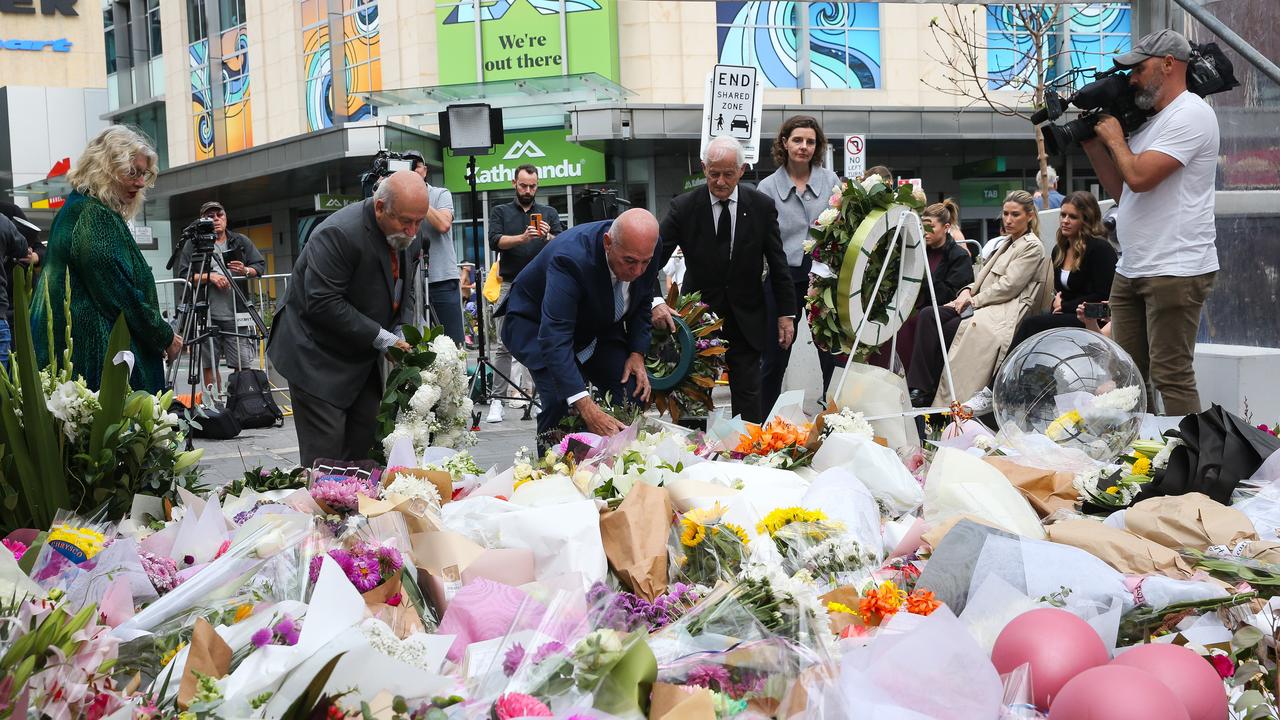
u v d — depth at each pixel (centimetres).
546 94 2155
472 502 330
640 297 530
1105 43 2217
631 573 292
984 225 2462
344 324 495
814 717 194
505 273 970
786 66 2322
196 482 397
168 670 203
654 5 2305
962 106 2283
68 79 3612
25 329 336
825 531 300
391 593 263
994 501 332
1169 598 261
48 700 177
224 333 996
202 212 1121
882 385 464
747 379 638
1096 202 696
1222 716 212
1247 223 671
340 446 506
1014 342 688
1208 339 693
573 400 482
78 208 475
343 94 2670
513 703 185
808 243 511
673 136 2073
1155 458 396
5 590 211
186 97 3122
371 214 508
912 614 231
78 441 352
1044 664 216
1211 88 532
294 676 191
